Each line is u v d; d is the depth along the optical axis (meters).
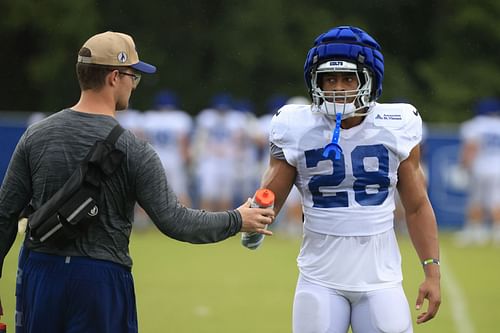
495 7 80.88
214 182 51.94
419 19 83.19
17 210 15.18
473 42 81.75
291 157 15.80
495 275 37.81
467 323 28.33
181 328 26.88
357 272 15.66
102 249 14.84
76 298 14.68
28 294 14.97
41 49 78.06
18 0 74.75
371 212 15.73
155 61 76.81
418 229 16.23
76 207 14.41
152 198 14.83
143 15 77.81
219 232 15.20
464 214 51.91
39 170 14.87
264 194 15.48
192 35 77.88
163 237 49.03
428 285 16.08
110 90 15.16
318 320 15.62
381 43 83.44
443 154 51.84
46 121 15.13
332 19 79.06
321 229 15.84
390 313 15.57
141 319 28.05
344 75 15.49
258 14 76.75
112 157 14.62
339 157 15.50
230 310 29.59
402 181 16.09
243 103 54.59
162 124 51.38
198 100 77.31
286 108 16.12
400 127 15.70
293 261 40.69
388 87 78.75
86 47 15.06
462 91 78.94
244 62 76.25
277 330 26.73
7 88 78.94
